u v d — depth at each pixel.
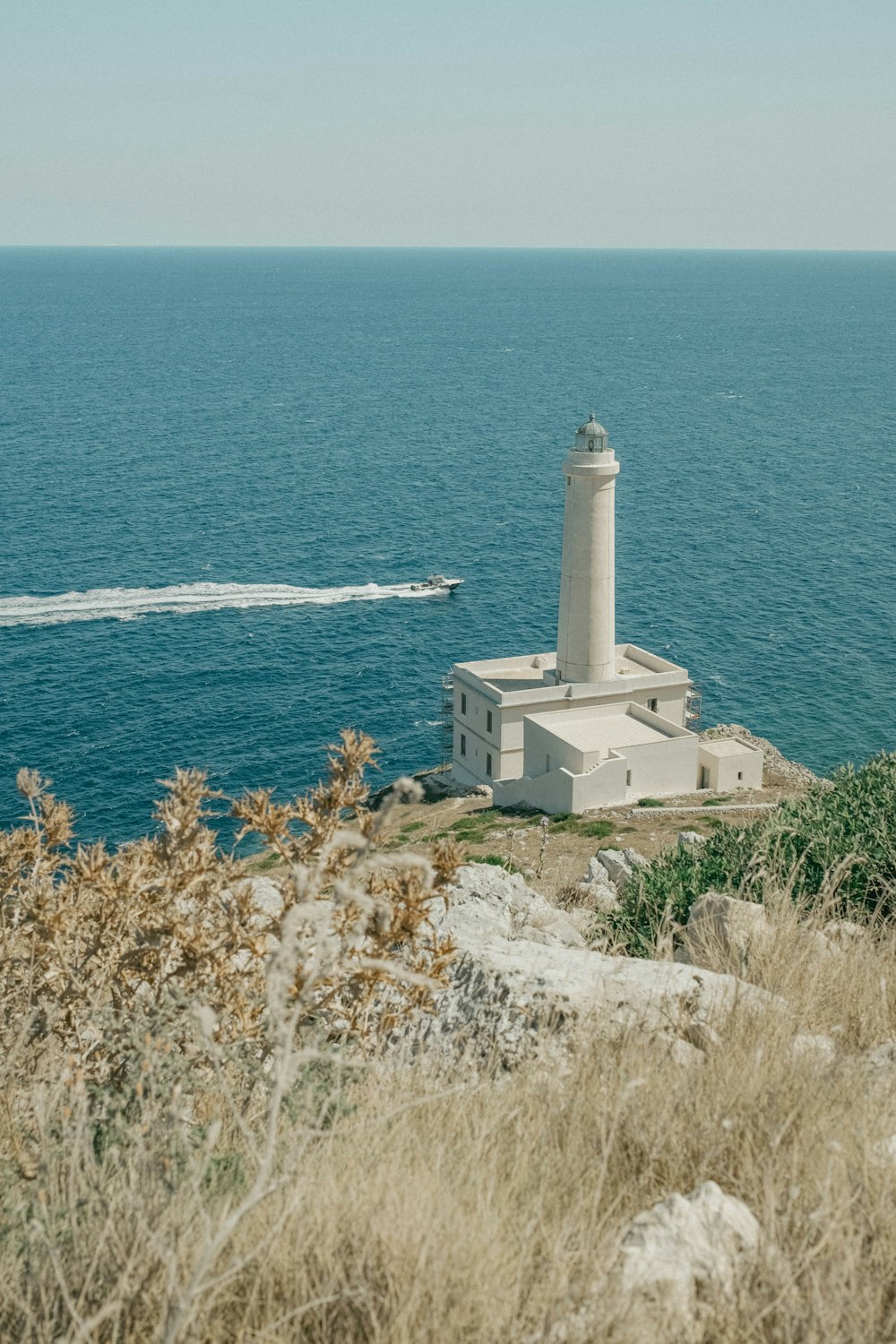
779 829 14.48
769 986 8.95
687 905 13.95
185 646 106.50
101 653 103.69
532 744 67.06
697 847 17.70
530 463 195.75
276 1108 4.56
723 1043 7.10
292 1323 4.30
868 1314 4.37
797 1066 6.56
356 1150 5.55
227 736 88.06
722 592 127.69
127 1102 6.27
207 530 146.88
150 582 125.06
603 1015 7.93
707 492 176.00
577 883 24.78
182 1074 6.34
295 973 7.16
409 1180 5.11
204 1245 4.49
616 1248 4.62
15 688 95.00
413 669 103.56
